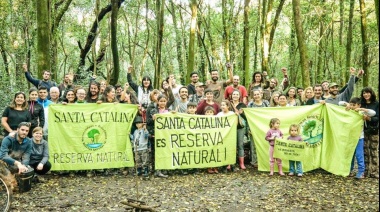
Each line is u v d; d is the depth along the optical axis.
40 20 12.40
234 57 26.31
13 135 8.34
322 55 28.97
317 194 8.08
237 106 10.75
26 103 9.34
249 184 8.89
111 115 9.91
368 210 7.09
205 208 7.19
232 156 10.31
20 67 20.77
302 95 11.42
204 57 29.78
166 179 9.43
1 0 20.94
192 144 10.02
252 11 25.77
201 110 10.57
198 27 28.75
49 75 11.55
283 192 8.23
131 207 6.93
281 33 30.36
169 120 9.91
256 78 12.04
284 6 27.89
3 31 21.48
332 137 9.99
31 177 8.22
